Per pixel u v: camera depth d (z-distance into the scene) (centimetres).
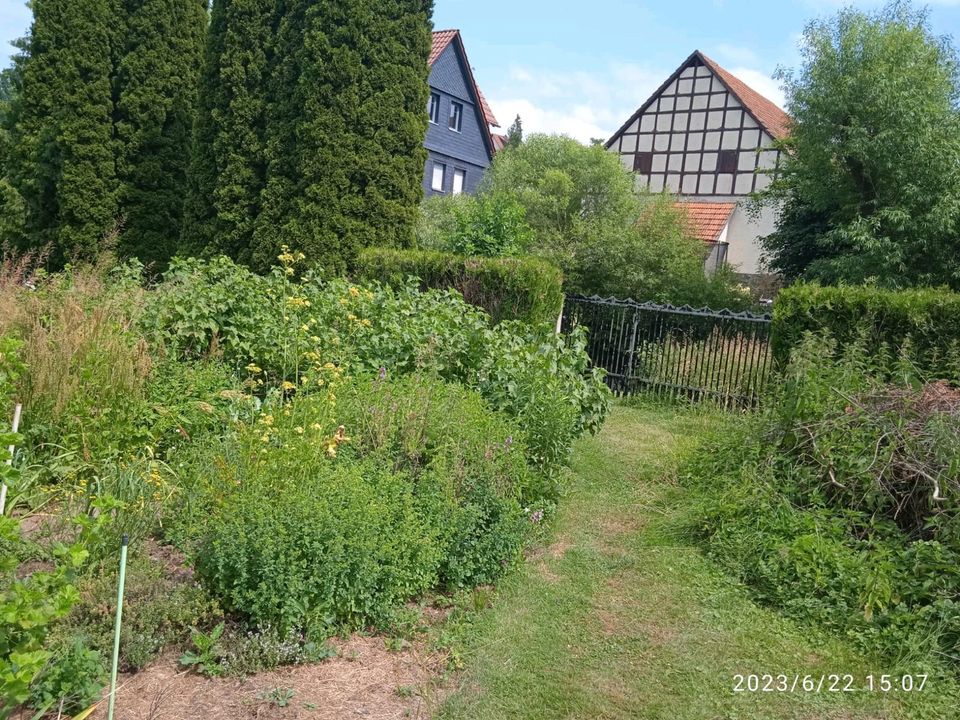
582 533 581
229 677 347
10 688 247
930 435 516
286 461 431
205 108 1285
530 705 358
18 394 512
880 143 1354
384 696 351
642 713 359
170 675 343
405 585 427
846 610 446
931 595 438
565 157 1864
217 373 601
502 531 482
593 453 798
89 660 316
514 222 1298
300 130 1157
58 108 1588
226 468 421
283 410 512
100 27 1570
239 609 380
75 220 1570
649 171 2581
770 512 536
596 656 407
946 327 834
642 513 625
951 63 1481
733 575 505
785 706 371
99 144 1565
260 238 1208
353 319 689
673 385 1097
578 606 460
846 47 1421
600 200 1820
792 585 472
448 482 466
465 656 394
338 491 414
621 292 1451
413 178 1223
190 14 1634
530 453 587
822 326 899
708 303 1417
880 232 1409
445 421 521
